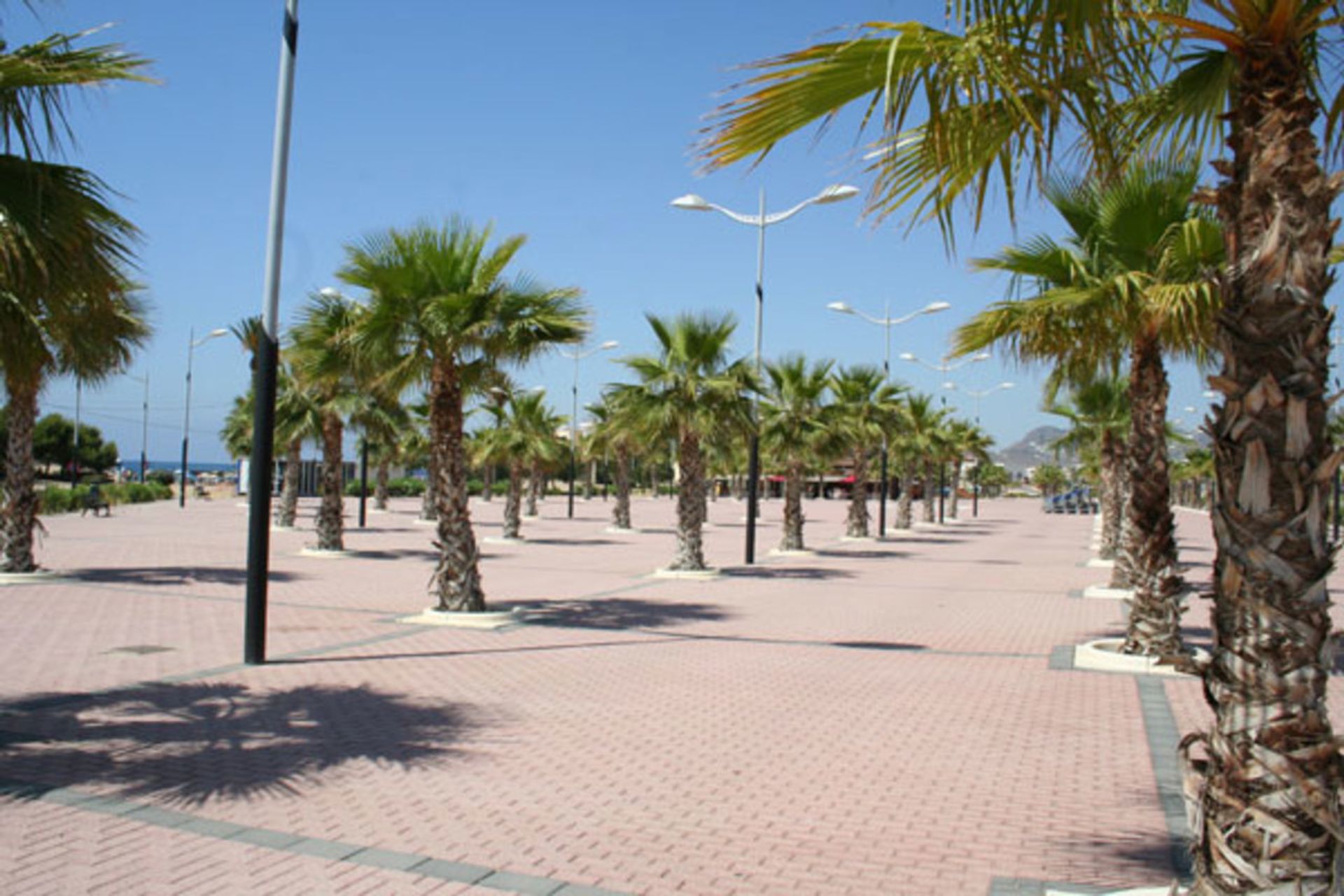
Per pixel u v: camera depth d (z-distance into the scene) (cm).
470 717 836
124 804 595
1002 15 368
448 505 1381
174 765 677
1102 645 1188
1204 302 802
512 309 1322
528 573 2142
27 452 1708
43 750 705
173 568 1984
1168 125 530
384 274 1273
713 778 677
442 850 534
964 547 3284
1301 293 369
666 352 2083
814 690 980
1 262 646
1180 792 659
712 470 6819
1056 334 989
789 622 1457
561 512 5419
